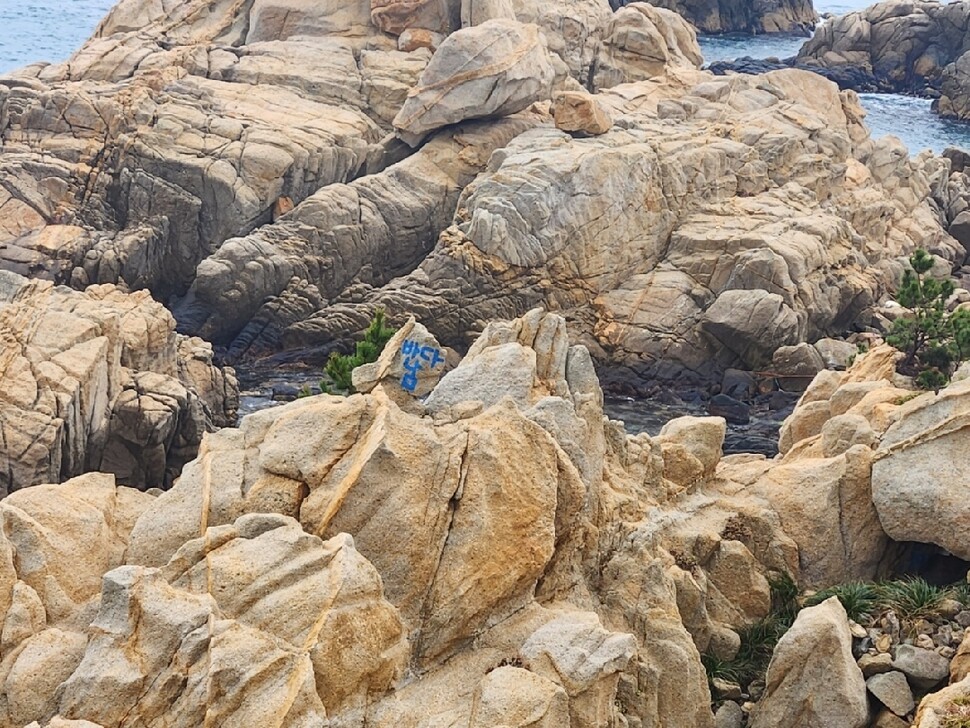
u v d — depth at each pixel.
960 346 45.19
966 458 21.20
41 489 17.56
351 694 14.75
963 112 108.50
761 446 47.50
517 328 22.08
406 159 63.00
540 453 17.92
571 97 61.16
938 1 126.62
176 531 16.78
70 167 58.19
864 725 18.28
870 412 26.47
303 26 71.62
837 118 73.50
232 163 58.78
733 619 21.16
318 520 16.59
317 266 57.34
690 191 60.72
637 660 17.77
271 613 14.81
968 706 16.34
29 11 128.00
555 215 56.06
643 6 80.25
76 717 14.09
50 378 31.83
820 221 60.69
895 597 20.14
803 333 55.91
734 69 116.75
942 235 71.81
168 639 14.45
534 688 14.97
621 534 19.61
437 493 16.91
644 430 49.69
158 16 73.12
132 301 39.75
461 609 16.38
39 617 15.36
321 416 17.59
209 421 39.28
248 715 13.75
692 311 56.22
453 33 64.12
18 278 35.69
